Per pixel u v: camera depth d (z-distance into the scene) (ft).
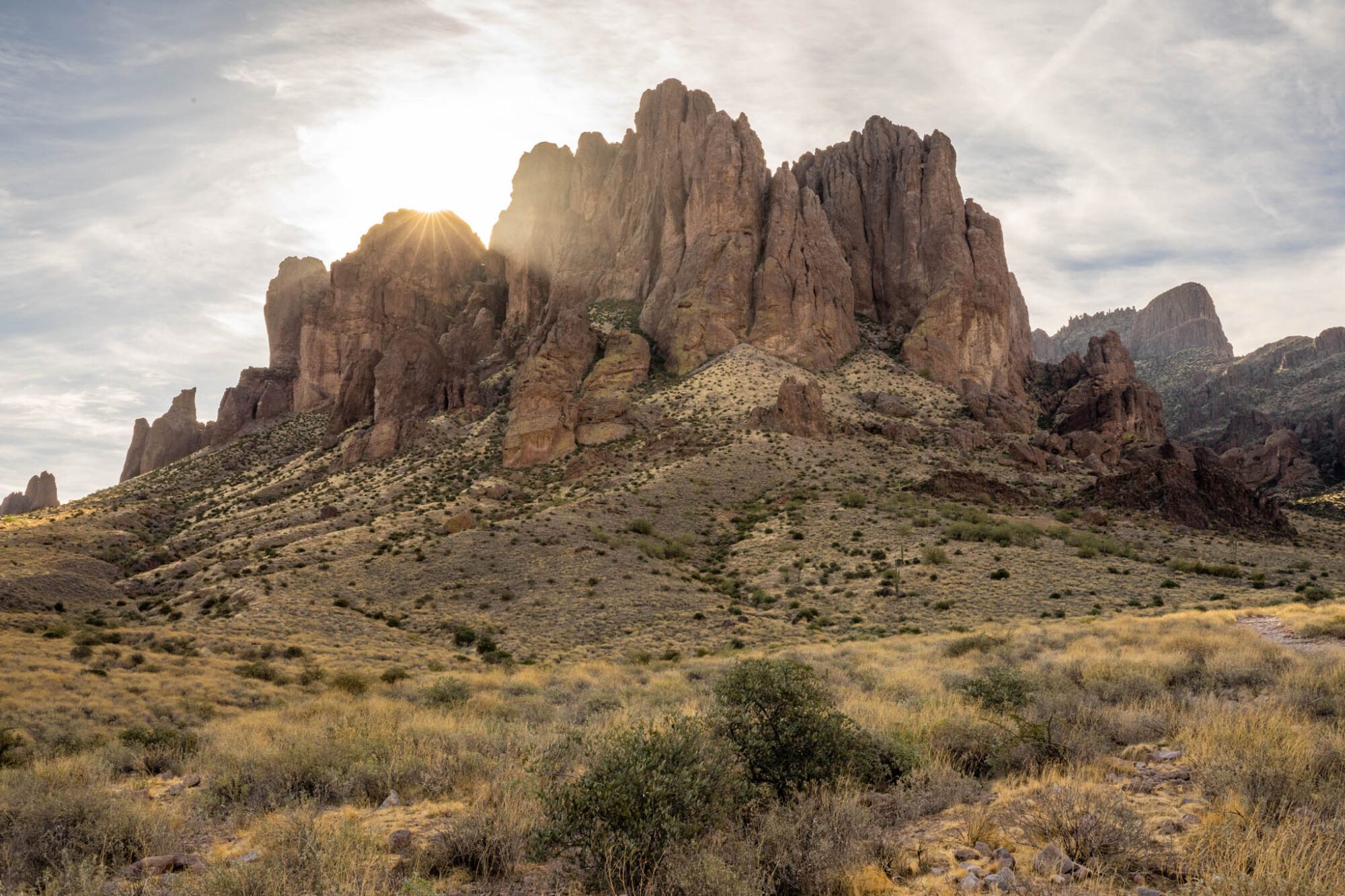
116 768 51.11
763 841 24.06
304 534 312.91
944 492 317.01
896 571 216.33
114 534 357.20
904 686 65.57
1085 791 26.50
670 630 173.58
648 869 23.53
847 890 21.39
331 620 191.42
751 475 331.98
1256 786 25.86
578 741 40.37
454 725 54.70
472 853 25.88
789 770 31.45
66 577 266.57
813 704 33.55
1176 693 50.49
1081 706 42.32
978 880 21.09
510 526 263.90
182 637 173.17
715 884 20.40
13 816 30.17
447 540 252.62
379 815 33.30
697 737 28.58
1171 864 21.25
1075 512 314.96
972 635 119.24
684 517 293.43
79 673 118.21
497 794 33.04
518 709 69.31
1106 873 20.92
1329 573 237.86
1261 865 18.90
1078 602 183.01
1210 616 111.14
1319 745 31.12
